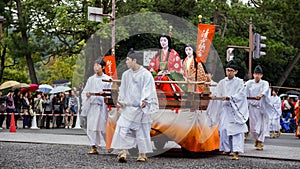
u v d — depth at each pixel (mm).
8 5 35219
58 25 30422
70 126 23438
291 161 11391
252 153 12711
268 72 38469
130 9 29141
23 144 13938
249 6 34375
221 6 30359
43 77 57688
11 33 34719
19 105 22594
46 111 23016
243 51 34969
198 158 11617
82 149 12797
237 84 11664
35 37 34938
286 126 25828
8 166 9594
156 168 9742
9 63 42500
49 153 11812
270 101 13672
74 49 34094
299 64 41219
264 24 34062
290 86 41938
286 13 35125
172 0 29891
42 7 32938
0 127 22047
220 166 10258
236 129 11508
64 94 23547
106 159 10891
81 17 30422
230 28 34094
